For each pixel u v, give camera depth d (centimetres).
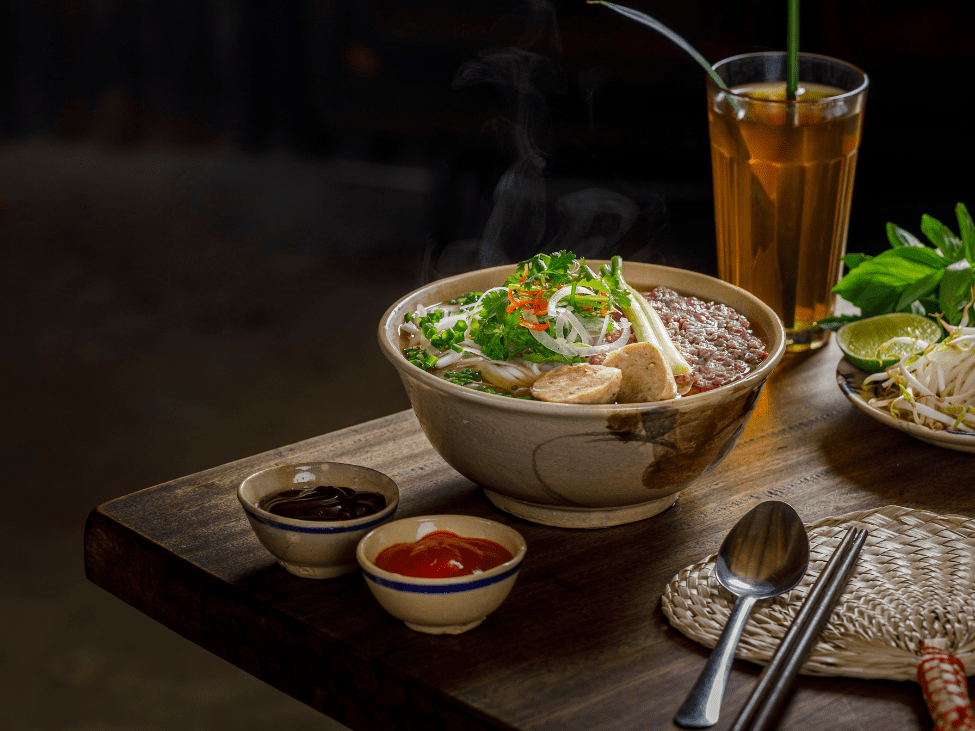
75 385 255
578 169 297
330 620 92
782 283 118
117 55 402
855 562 93
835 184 116
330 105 362
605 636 91
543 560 96
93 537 101
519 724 86
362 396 244
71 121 414
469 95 313
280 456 107
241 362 262
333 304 285
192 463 222
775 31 275
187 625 97
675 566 96
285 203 345
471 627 91
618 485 95
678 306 104
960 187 266
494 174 312
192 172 374
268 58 374
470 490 103
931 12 254
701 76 280
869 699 87
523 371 96
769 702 84
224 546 98
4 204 351
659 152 292
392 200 339
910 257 114
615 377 93
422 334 100
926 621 89
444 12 309
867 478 104
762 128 113
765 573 92
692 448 94
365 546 91
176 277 304
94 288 300
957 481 103
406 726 89
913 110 266
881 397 110
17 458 230
